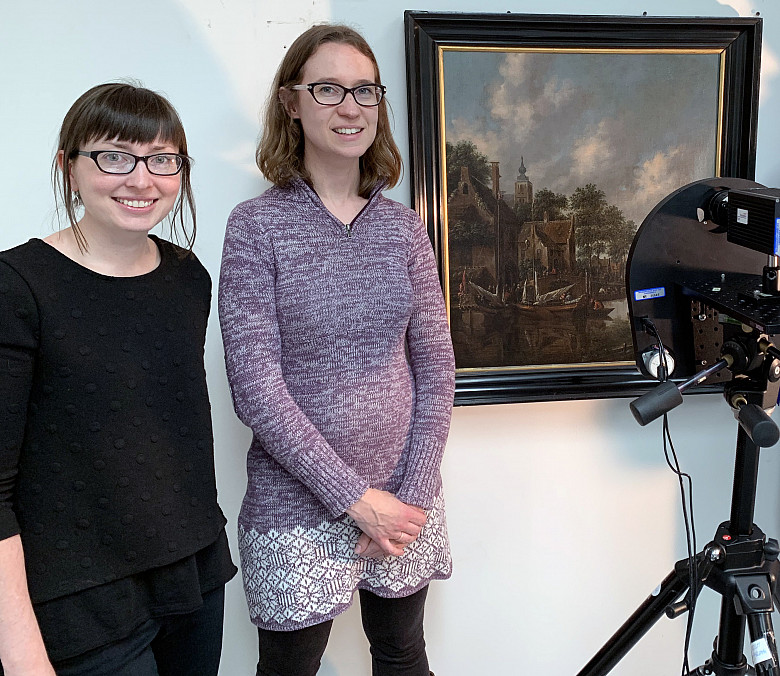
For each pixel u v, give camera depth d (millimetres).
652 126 1649
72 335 946
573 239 1664
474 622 1845
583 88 1613
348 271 1263
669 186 1678
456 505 1782
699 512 1882
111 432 977
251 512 1295
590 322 1697
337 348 1250
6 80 1487
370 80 1275
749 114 1654
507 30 1562
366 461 1273
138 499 1000
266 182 1599
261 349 1215
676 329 1320
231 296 1237
